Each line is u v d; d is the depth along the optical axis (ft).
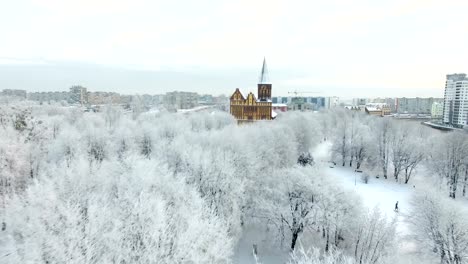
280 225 122.52
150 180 104.88
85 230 76.54
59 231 75.31
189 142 187.11
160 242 78.13
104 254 73.77
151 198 88.07
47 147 183.62
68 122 297.94
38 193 91.25
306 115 371.76
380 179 235.81
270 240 126.82
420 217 121.39
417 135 297.94
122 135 210.38
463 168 204.95
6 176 135.54
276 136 226.38
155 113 406.21
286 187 122.83
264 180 143.54
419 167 250.57
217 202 120.06
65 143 178.91
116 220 78.74
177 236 80.89
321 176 124.77
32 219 79.41
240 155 156.15
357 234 109.91
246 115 384.88
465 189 209.67
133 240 78.69
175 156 151.12
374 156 253.24
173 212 91.86
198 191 119.24
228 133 201.46
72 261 68.80
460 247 106.83
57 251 69.87
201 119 308.19
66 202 86.17
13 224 91.71
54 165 133.49
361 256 101.91
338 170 258.16
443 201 119.03
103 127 247.29
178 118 322.34
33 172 161.99
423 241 115.96
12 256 77.51
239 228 119.96
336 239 115.96
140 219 80.89
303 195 118.62
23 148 154.20
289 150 219.41
